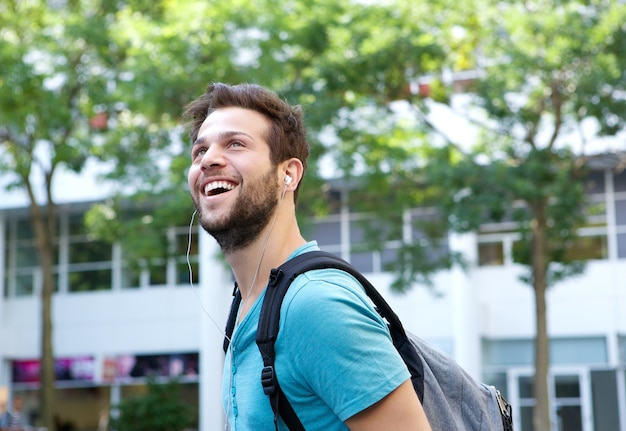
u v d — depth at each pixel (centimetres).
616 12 1823
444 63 2053
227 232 231
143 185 2089
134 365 3253
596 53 1859
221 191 232
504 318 2958
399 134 2139
